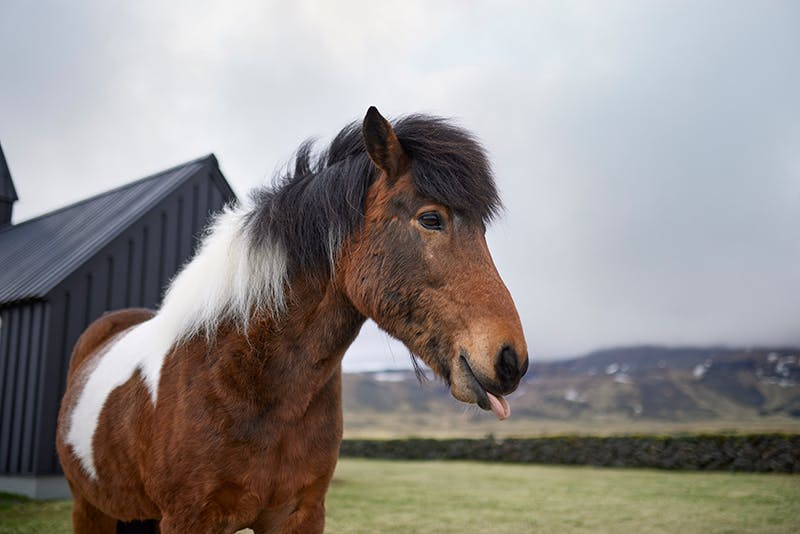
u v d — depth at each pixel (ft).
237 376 5.81
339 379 6.61
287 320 5.90
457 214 5.34
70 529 15.40
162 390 6.23
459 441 45.70
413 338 5.33
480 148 5.70
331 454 6.30
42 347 22.11
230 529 5.86
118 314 10.52
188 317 6.33
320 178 5.99
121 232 24.12
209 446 5.66
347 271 5.70
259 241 6.00
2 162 38.47
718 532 16.02
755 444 33.17
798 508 20.01
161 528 6.00
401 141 5.68
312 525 6.29
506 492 24.41
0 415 23.58
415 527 16.66
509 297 5.14
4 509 18.79
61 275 22.50
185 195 26.55
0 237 34.68
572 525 17.03
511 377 4.81
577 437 40.22
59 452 8.74
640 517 18.33
